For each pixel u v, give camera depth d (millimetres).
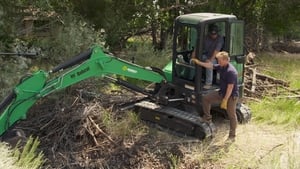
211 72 7953
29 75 7008
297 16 20172
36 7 10711
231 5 19047
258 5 19797
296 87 11953
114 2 12383
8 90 8375
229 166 6895
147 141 7738
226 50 7949
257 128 8555
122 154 7320
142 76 8117
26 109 7023
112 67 7695
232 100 7590
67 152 7340
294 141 7691
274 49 23656
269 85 11750
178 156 7289
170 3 15055
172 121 8141
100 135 7766
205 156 7230
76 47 10414
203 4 15484
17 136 7105
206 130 7727
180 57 8281
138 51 13039
